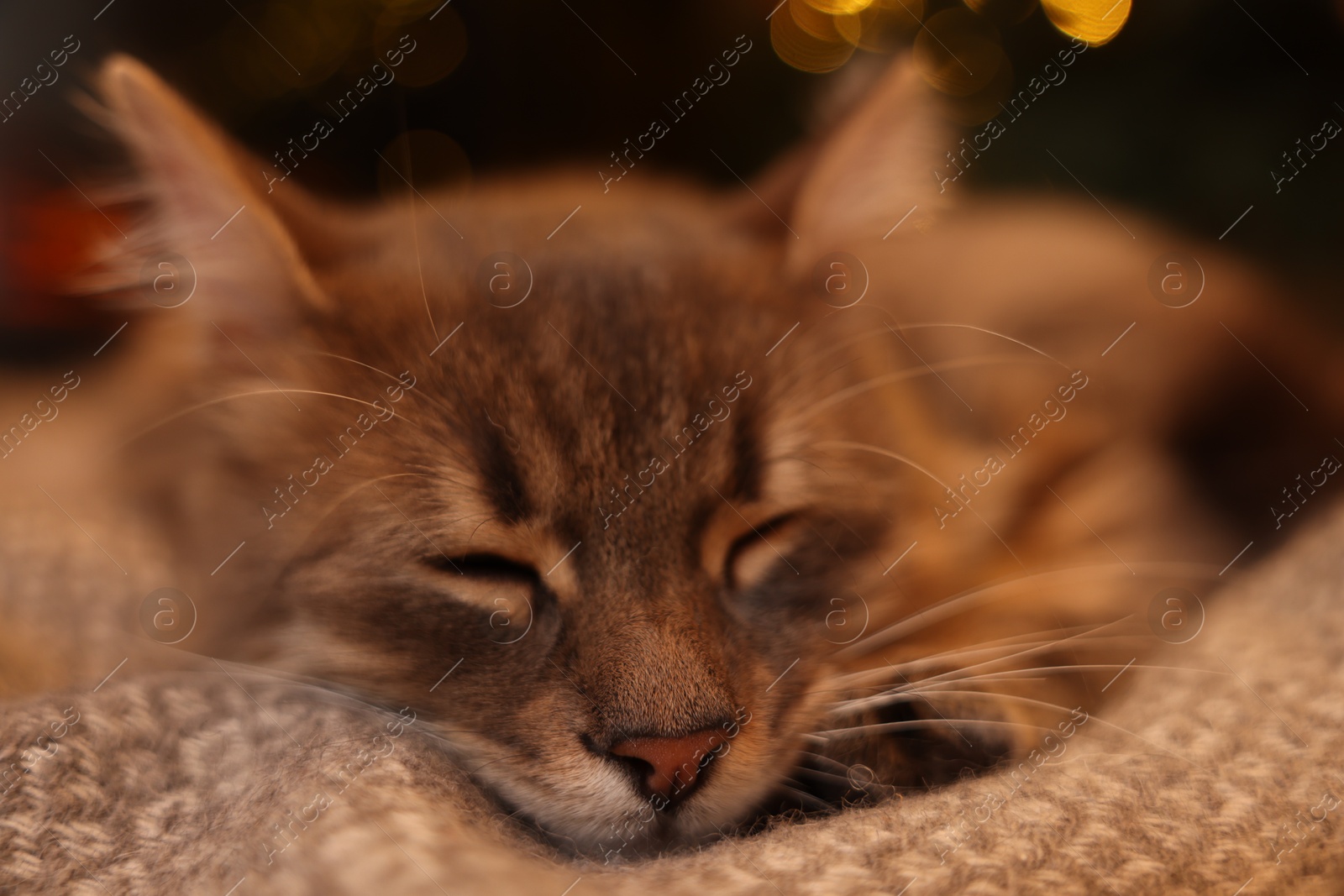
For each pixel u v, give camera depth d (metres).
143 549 0.35
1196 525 0.41
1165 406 0.42
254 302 0.32
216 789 0.28
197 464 0.33
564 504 0.31
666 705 0.30
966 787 0.29
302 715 0.29
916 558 0.34
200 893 0.26
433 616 0.31
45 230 0.45
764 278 0.34
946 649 0.33
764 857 0.27
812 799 0.31
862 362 0.34
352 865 0.26
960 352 0.39
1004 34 0.42
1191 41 0.41
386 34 0.44
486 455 0.31
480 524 0.31
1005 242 0.42
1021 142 0.42
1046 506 0.37
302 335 0.32
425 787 0.28
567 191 0.39
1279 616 0.32
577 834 0.30
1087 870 0.27
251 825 0.27
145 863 0.27
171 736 0.28
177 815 0.27
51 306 0.47
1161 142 0.41
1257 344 0.43
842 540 0.33
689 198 0.39
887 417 0.35
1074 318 0.41
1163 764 0.28
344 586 0.31
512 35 0.47
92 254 0.35
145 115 0.32
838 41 0.42
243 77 0.46
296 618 0.32
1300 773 0.28
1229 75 0.41
